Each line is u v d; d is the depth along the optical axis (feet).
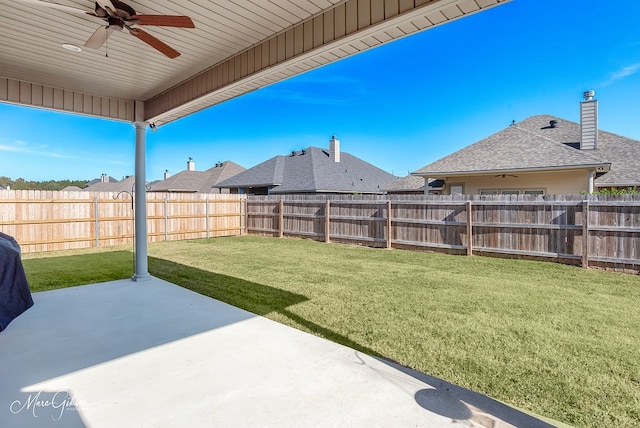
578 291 16.83
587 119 37.45
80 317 13.04
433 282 18.69
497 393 8.03
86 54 14.33
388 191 53.78
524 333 11.58
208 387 8.19
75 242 32.58
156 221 37.70
